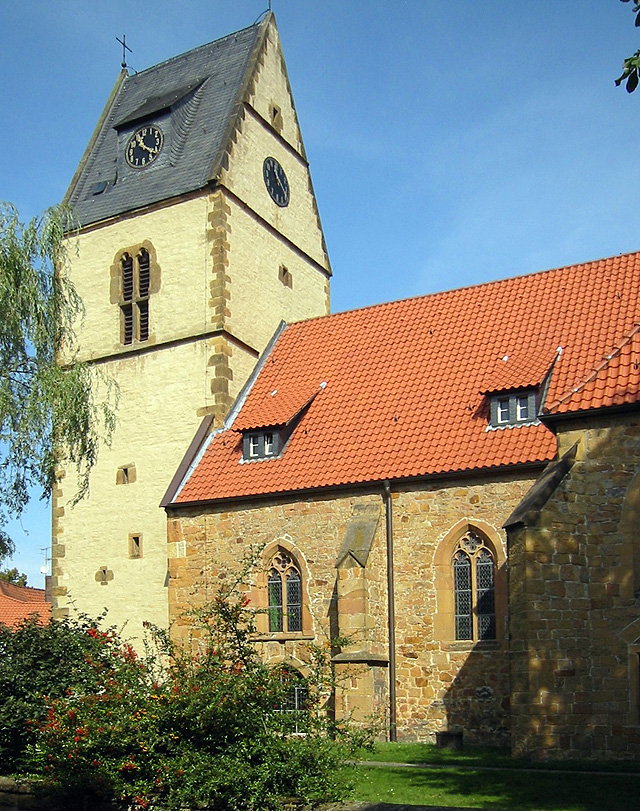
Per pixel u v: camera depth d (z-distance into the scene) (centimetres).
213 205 3603
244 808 1525
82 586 3541
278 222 3956
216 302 3516
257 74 3944
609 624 2109
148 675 1936
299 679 1727
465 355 3089
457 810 1445
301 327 3697
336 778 1591
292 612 2939
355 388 3212
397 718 2692
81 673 2136
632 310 2883
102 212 3869
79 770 1622
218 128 3794
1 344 2647
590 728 2069
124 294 3769
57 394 2638
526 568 2108
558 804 1619
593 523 2169
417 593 2728
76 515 3609
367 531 2756
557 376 2752
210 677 1662
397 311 3472
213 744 1596
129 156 3969
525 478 2625
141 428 3562
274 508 3005
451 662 2650
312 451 3047
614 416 2205
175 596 3133
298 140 4212
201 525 3127
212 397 3450
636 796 1652
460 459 2720
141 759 1606
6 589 6662
